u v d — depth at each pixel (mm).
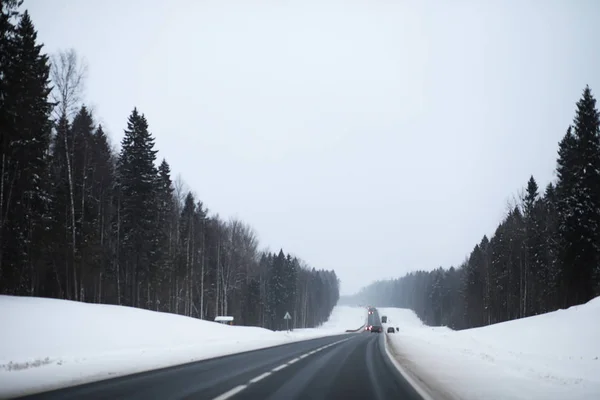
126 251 49688
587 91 49812
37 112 33344
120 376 14078
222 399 10273
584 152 48781
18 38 29109
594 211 47531
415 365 20047
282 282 111250
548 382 14156
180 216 70875
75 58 36188
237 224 93062
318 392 11992
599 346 25172
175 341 28391
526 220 67750
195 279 72125
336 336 61750
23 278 40719
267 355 24281
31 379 12367
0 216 31797
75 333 21969
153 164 50125
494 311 90812
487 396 11398
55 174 44156
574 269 47938
